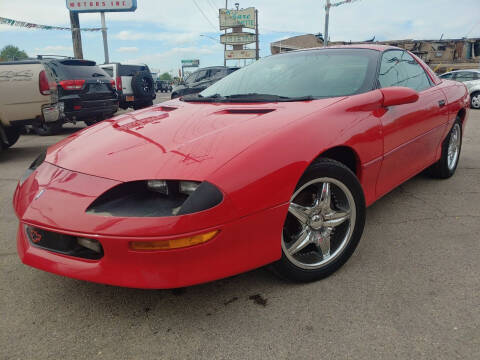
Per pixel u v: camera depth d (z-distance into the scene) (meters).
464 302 1.82
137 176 1.65
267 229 1.73
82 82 7.33
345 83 2.51
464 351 1.51
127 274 1.60
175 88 14.92
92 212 1.61
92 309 1.88
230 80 3.08
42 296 2.01
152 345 1.62
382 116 2.34
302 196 2.00
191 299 1.93
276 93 2.58
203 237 1.57
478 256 2.26
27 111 5.39
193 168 1.63
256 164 1.68
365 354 1.52
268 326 1.71
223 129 1.91
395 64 2.93
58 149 2.17
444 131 3.34
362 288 1.97
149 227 1.53
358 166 2.19
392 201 3.22
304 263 1.99
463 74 12.74
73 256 1.71
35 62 5.52
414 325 1.67
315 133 1.91
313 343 1.59
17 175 4.63
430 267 2.15
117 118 2.56
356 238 2.17
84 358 1.56
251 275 2.13
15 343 1.66
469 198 3.25
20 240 1.92
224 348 1.59
